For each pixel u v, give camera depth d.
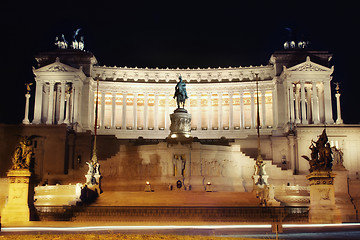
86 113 109.31
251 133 110.81
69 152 93.56
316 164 49.38
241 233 35.78
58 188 65.31
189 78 117.25
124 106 113.69
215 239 30.11
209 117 113.56
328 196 48.22
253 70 115.88
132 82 114.00
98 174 66.12
